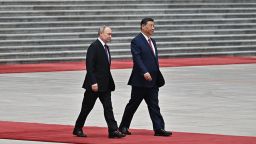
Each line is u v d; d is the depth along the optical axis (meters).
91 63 25.17
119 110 32.66
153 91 25.89
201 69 52.94
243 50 66.50
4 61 56.03
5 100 35.75
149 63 25.75
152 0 67.44
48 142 24.48
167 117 30.83
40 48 58.16
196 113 32.09
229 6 71.00
